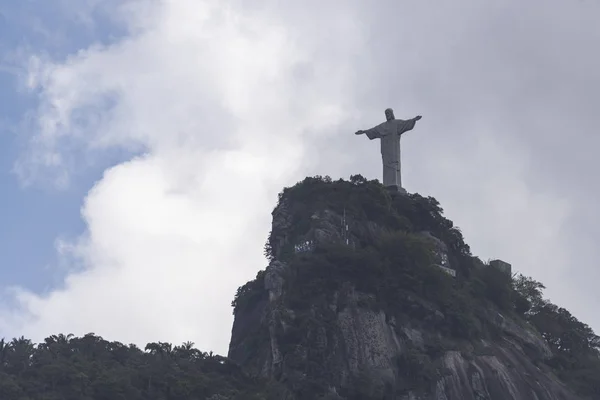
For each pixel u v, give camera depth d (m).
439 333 193.25
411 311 192.12
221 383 178.12
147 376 176.75
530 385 190.12
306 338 182.50
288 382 178.12
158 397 172.50
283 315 185.88
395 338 187.25
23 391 167.50
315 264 193.38
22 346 186.00
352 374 180.12
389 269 196.38
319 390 175.75
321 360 180.62
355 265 194.12
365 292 192.12
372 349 183.50
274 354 183.75
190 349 191.25
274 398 173.50
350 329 185.25
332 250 196.12
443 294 197.50
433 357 186.50
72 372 172.62
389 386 179.12
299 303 189.00
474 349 193.38
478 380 185.62
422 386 180.25
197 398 174.25
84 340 190.75
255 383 180.50
